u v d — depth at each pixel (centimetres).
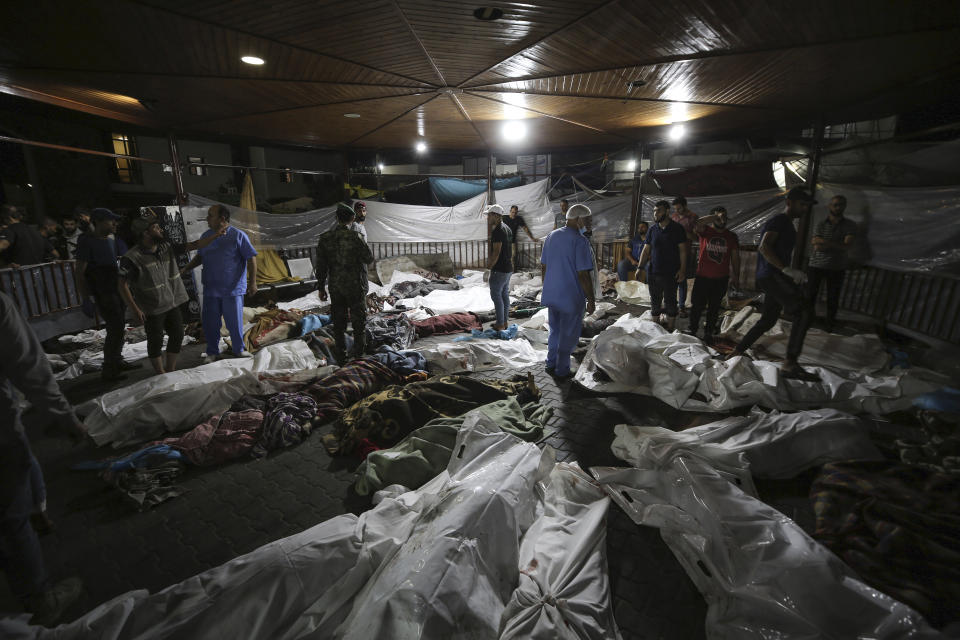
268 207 1115
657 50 402
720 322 679
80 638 162
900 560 196
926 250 532
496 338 602
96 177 1443
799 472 292
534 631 170
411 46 385
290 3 296
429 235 1154
